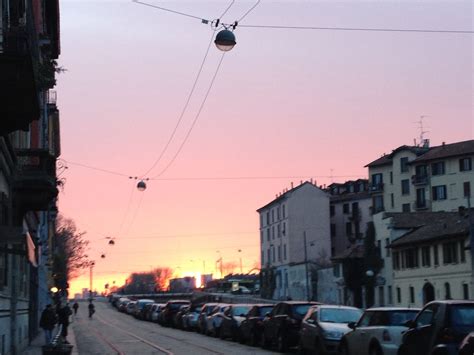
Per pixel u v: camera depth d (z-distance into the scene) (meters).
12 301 27.31
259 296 114.25
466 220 59.41
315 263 92.25
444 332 14.84
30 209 28.81
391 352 17.81
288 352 27.78
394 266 68.88
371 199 106.44
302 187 102.00
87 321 73.62
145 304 78.38
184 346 32.62
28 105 16.73
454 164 91.06
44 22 40.88
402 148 100.19
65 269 91.31
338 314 24.03
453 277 58.06
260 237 117.12
